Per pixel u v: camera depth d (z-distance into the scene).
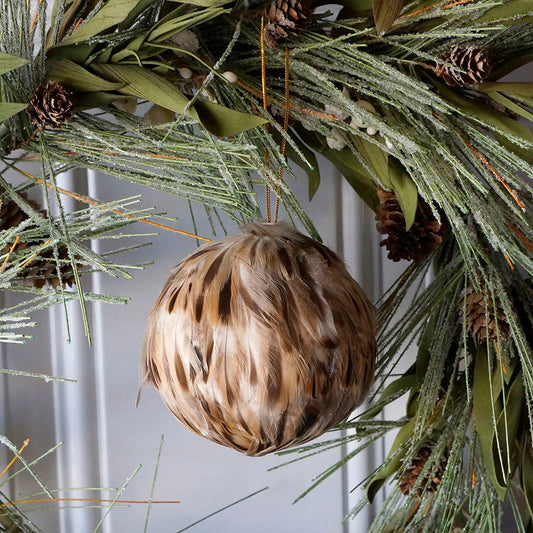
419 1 0.79
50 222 0.74
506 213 0.84
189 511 0.96
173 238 0.94
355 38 0.81
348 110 0.80
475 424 0.86
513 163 0.80
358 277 0.98
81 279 0.92
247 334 0.71
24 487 0.92
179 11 0.77
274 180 0.77
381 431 0.89
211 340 0.71
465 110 0.81
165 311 0.73
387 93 0.80
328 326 0.72
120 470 0.95
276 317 0.71
